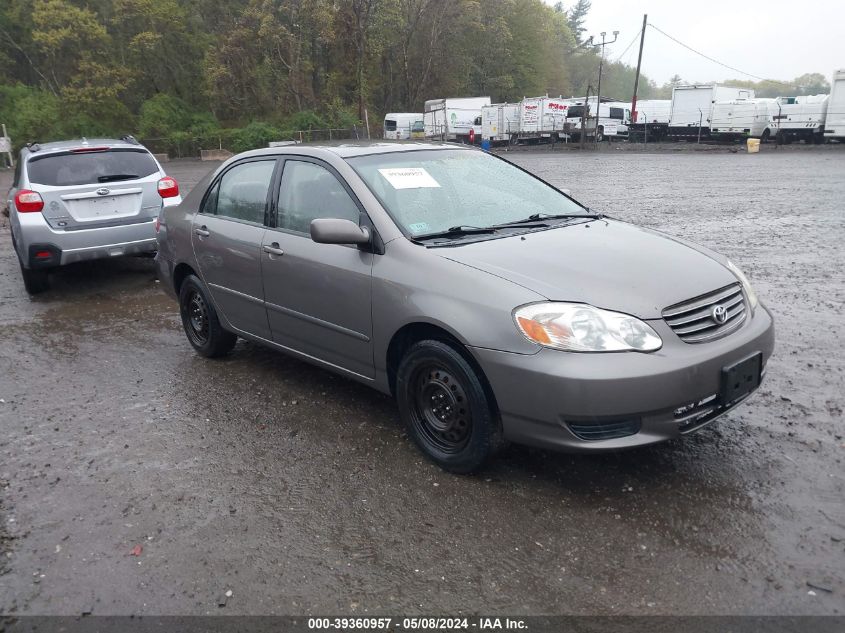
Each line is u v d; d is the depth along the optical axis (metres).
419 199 4.07
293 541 3.06
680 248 3.87
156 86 53.72
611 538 2.99
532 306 3.14
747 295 3.70
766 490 3.31
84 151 7.83
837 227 10.95
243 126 53.53
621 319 3.09
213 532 3.15
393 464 3.71
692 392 3.12
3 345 6.16
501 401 3.22
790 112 32.12
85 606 2.69
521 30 69.69
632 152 34.22
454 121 43.41
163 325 6.62
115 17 51.00
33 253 7.42
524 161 29.70
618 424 3.10
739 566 2.77
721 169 22.61
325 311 4.11
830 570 2.72
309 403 4.58
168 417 4.44
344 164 4.16
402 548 2.98
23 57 56.03
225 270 4.93
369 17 53.72
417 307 3.48
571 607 2.59
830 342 5.41
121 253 7.90
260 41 51.16
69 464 3.85
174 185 8.23
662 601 2.60
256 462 3.80
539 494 3.36
